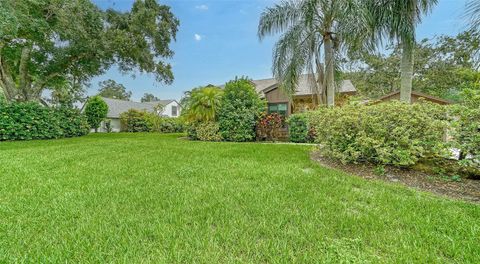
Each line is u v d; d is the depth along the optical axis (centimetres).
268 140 1032
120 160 507
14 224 206
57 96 1411
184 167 433
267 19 962
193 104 1098
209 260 158
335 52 918
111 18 1166
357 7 712
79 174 385
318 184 331
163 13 1302
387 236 189
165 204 255
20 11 867
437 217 225
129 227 202
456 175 365
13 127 1046
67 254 163
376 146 402
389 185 336
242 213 233
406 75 660
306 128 941
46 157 541
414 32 654
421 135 389
